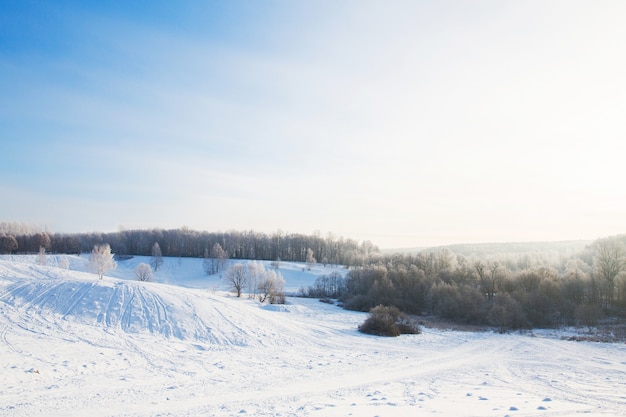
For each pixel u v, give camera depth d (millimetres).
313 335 40938
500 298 62875
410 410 15430
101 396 17766
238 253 159500
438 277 85188
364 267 100250
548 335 50031
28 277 58188
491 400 17578
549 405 16422
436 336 47094
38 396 17219
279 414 15211
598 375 26375
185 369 24484
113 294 39781
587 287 68000
